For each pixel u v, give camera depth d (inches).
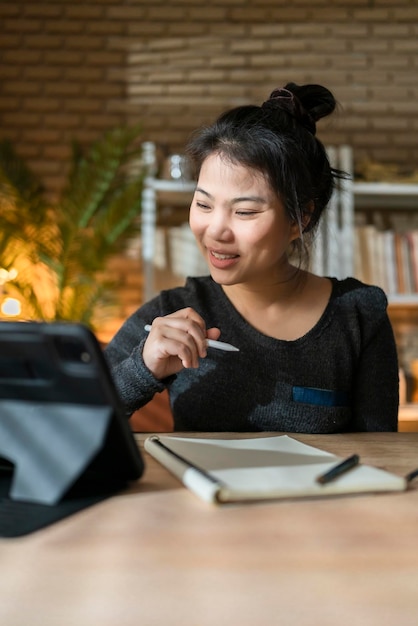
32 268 140.6
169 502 28.9
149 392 47.3
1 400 30.1
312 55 149.7
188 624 18.5
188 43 149.2
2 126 147.0
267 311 56.7
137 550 23.4
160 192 135.8
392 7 150.6
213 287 59.2
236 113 49.9
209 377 56.1
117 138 134.3
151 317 58.7
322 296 57.9
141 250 145.2
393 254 134.3
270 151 47.1
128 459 30.0
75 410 28.7
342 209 133.3
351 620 18.7
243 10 149.7
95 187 134.0
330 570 21.8
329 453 36.4
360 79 150.0
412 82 150.5
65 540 24.4
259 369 55.7
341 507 28.3
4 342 28.1
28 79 147.6
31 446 29.0
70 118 147.6
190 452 35.2
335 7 150.3
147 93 148.5
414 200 141.9
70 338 27.3
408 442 43.9
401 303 133.5
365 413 57.5
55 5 148.3
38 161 147.0
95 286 136.9
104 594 20.1
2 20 147.8
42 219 136.2
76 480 28.0
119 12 148.9
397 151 149.6
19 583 20.8
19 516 26.5
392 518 26.9
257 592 20.3
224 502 28.6
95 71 148.3
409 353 145.2
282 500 29.1
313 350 56.1
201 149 49.1
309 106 54.0
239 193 47.6
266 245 48.7
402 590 20.4
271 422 55.4
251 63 149.4
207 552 23.3
